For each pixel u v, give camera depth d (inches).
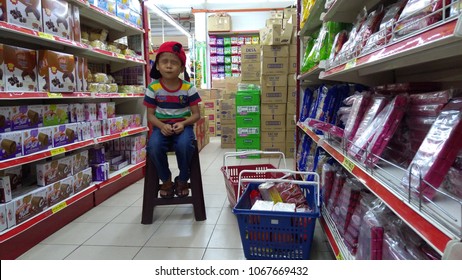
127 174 129.8
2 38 93.3
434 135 37.5
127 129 132.9
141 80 147.3
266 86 189.6
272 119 191.8
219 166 168.9
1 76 71.2
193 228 88.7
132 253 74.5
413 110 48.9
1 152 69.6
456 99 38.6
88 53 113.4
